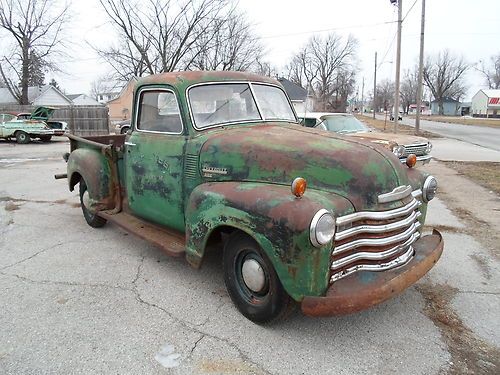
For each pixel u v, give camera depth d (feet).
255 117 14.17
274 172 10.99
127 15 95.25
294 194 9.50
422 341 10.33
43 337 10.46
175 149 13.28
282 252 9.39
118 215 16.84
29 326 10.96
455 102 359.66
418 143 34.53
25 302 12.23
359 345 10.14
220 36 103.04
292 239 9.17
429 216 22.08
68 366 9.37
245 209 10.16
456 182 32.58
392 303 12.22
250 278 10.71
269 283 10.32
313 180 10.48
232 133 12.53
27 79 118.93
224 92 13.85
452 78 355.36
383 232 10.10
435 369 9.27
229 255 11.30
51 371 9.21
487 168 40.52
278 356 9.71
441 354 9.80
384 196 10.08
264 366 9.36
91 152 18.22
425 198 12.48
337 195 10.03
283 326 10.92
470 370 9.23
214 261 15.31
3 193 27.45
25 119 70.59
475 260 15.72
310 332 10.68
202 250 11.60
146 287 13.20
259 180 11.19
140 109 14.97
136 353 9.82
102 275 14.12
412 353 9.84
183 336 10.50
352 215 9.70
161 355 9.75
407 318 11.41
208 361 9.53
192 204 11.85
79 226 19.83
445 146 67.72
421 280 13.84
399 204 10.46
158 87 13.94
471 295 12.82
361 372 9.18
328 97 250.37
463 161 46.68
